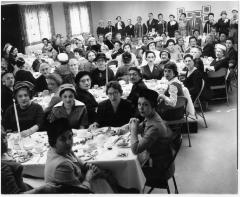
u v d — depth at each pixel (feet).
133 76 13.99
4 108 15.12
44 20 37.27
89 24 45.01
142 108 9.34
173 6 45.27
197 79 17.29
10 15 33.09
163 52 20.11
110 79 18.49
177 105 14.29
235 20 35.22
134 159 9.10
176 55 25.27
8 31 33.40
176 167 13.25
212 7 43.57
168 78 15.10
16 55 26.89
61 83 15.19
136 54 27.99
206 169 12.97
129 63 19.58
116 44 28.07
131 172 9.15
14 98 12.42
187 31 39.58
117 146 10.03
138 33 39.73
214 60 22.67
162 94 15.06
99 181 9.04
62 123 7.87
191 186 11.74
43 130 12.44
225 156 13.98
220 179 12.14
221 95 21.26
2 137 7.88
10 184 7.41
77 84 14.30
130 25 39.52
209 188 11.52
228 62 21.11
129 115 12.32
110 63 23.81
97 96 16.16
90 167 8.89
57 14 39.06
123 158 9.18
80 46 30.81
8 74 15.40
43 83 18.29
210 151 14.56
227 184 11.74
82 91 14.33
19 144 10.41
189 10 44.68
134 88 14.11
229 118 18.56
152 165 9.66
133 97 13.98
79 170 8.48
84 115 12.31
